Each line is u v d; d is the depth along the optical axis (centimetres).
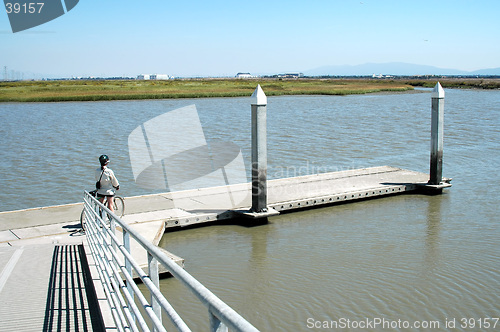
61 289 638
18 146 2770
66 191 1753
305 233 1223
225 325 166
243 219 1328
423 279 931
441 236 1179
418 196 1568
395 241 1150
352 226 1272
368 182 1644
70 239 987
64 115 4944
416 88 14288
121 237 1045
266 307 832
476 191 1620
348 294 875
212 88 10306
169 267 244
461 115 4550
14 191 1752
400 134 3209
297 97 8712
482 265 994
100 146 2758
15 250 856
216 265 1023
